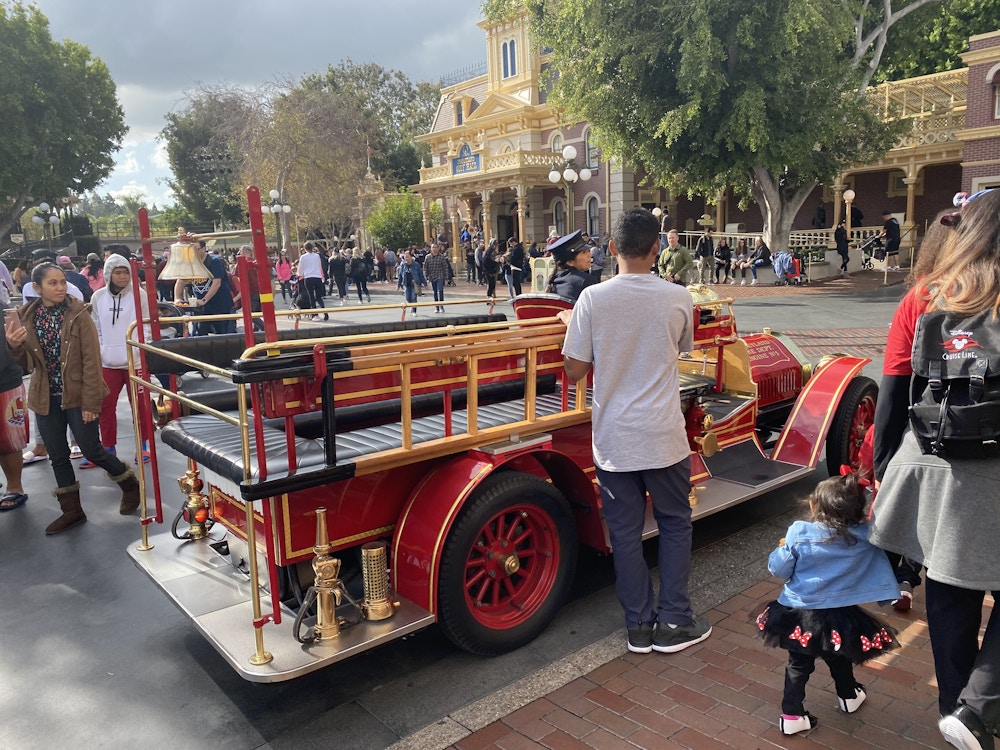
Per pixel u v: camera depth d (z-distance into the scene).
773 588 3.88
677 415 3.21
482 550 3.31
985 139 21.02
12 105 38.50
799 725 2.66
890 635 2.63
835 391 4.99
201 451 3.28
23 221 55.88
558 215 34.97
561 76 21.00
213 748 2.83
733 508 5.11
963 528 2.13
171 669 3.42
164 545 3.84
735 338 4.85
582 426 3.77
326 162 33.50
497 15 22.64
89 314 5.01
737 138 17.95
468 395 3.24
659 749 2.64
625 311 3.11
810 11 16.48
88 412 4.99
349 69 55.19
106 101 44.28
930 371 2.16
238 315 4.51
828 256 22.72
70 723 3.02
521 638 3.39
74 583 4.36
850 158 21.27
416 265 21.05
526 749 2.68
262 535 3.20
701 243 22.89
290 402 2.85
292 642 2.83
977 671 2.18
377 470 2.98
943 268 2.30
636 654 3.29
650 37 17.86
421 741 2.77
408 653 3.46
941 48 29.03
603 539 3.77
